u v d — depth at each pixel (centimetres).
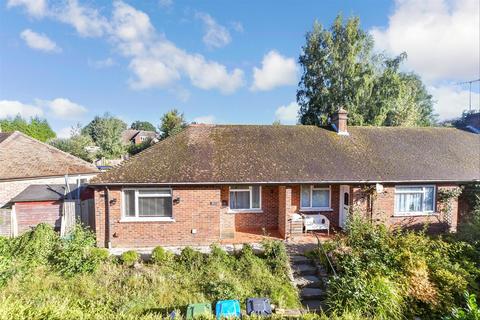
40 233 1152
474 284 863
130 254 1055
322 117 3011
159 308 761
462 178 1374
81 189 1611
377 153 1516
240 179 1248
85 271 973
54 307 500
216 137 1543
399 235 1083
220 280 902
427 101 4341
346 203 1417
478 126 2120
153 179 1206
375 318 633
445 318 508
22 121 5572
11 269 948
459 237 1172
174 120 4034
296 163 1383
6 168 1903
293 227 1330
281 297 830
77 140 4266
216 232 1259
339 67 3011
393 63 3008
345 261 921
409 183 1362
